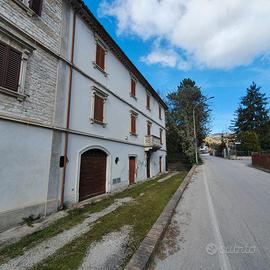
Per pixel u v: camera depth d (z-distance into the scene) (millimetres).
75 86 9922
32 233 5699
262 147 44562
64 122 8891
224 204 7828
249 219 6105
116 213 7191
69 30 9617
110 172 12969
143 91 20625
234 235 4988
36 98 7477
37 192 7215
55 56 8586
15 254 4457
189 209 7281
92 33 11703
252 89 51438
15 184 6422
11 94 6469
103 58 12898
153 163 22312
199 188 11289
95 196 11273
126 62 15883
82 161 10383
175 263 3826
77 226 6133
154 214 6727
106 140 12734
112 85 13914
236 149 48500
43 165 7574
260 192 9969
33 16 7559
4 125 6211
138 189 12617
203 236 4969
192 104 37219
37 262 4121
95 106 11688
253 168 22797
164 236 5023
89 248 4598
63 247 4723
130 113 16859
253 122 49688
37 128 7414
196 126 36188
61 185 8469
